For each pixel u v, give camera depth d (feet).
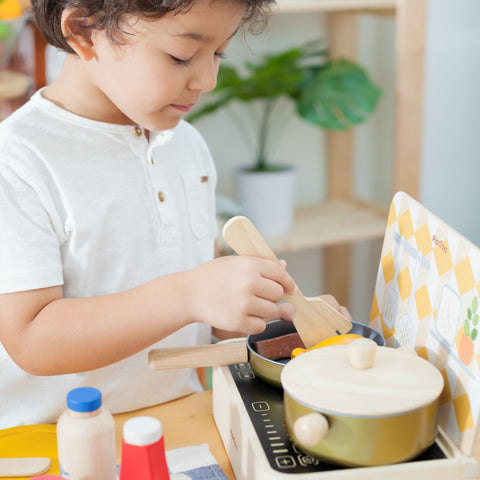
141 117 2.53
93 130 2.87
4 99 4.55
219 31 2.30
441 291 2.15
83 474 1.89
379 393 1.87
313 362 2.03
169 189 3.09
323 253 7.49
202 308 2.30
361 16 6.97
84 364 2.45
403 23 5.92
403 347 2.19
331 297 2.85
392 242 2.54
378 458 1.85
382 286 2.60
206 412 2.68
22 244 2.55
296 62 6.43
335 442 1.84
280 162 7.06
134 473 1.75
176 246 3.11
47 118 2.81
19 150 2.69
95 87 2.82
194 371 3.55
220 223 5.72
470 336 1.96
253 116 6.78
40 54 4.77
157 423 1.78
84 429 1.88
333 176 7.23
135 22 2.26
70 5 2.39
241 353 2.47
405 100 6.13
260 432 2.07
